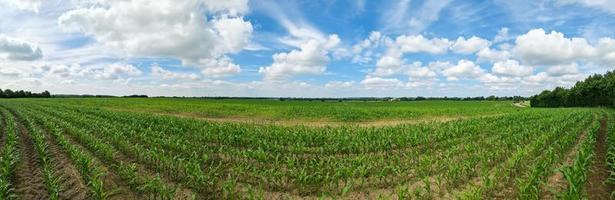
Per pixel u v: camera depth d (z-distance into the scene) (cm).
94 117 3275
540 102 10194
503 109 6581
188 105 6291
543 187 1057
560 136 2039
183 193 1059
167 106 6022
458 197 924
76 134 1989
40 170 1269
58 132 1895
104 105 6481
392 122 3794
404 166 1284
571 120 2877
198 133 2139
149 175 1233
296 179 1101
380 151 1683
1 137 2041
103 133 2086
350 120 3897
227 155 1580
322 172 1163
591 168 1290
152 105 6359
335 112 4606
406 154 1569
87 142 1739
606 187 1074
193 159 1312
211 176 1170
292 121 3844
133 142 1839
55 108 4875
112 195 1028
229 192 991
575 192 848
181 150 1617
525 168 1259
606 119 3669
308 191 1079
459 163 1232
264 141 1706
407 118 4253
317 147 1803
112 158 1380
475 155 1363
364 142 1780
